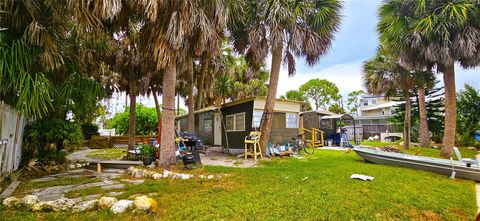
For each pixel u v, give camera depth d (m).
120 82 11.09
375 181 5.00
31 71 4.00
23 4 3.82
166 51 5.74
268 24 8.05
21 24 3.93
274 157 9.07
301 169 6.34
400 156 6.86
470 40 7.56
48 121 7.17
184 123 16.83
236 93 18.81
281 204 3.51
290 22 8.11
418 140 17.30
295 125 11.55
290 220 2.97
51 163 7.14
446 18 7.75
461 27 7.81
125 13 5.79
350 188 4.43
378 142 19.58
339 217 3.10
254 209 3.31
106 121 21.95
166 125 6.49
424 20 8.02
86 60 6.07
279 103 11.00
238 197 3.84
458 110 15.41
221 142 12.01
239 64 18.53
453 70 8.88
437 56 8.23
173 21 5.50
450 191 4.45
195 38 6.13
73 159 9.43
